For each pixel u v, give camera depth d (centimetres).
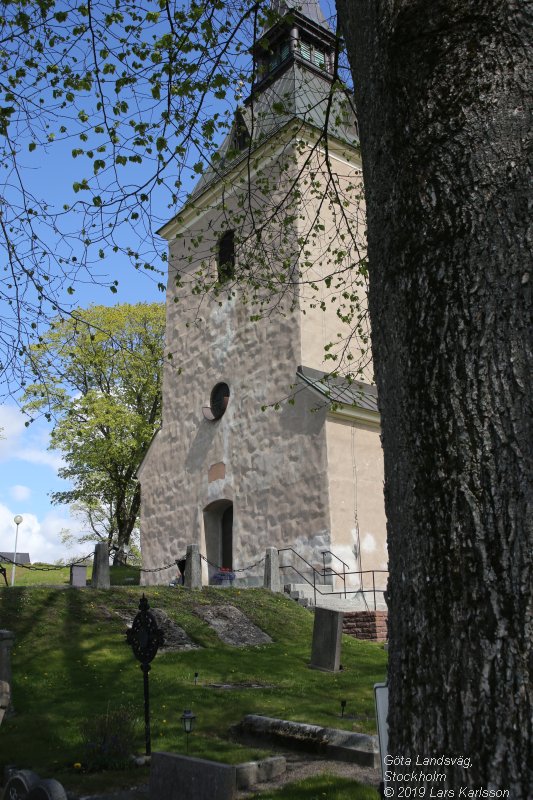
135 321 3216
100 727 762
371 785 639
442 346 271
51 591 1405
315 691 1032
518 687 221
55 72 789
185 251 2666
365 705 945
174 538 2375
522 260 267
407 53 318
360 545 1886
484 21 301
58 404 1396
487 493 246
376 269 325
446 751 230
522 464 244
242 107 940
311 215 2130
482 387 258
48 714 880
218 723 867
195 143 800
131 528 3338
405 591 263
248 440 2167
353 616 1572
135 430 3122
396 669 262
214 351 2408
